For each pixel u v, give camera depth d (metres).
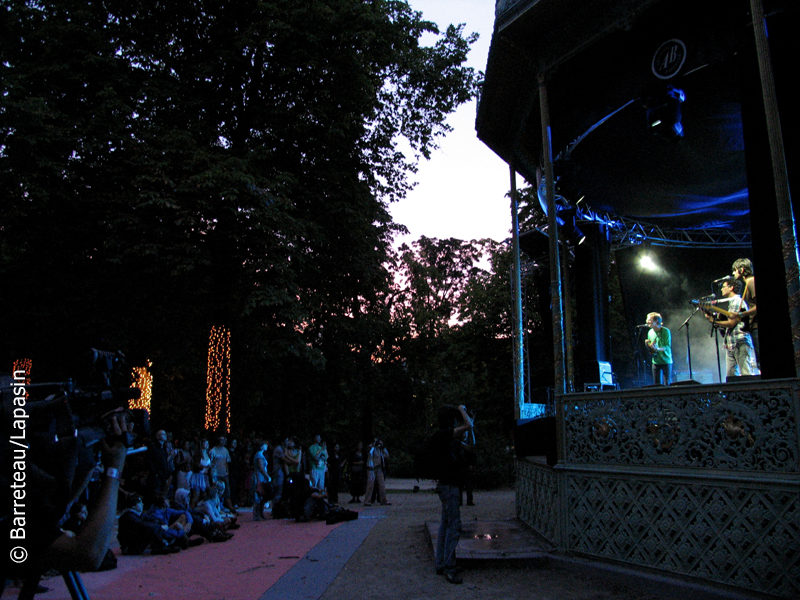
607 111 9.04
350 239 20.25
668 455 6.12
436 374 36.56
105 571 7.51
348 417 27.39
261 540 10.16
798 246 5.98
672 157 11.52
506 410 25.08
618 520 6.54
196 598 5.99
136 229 14.90
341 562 7.83
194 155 15.51
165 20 18.20
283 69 17.42
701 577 5.58
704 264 15.64
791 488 5.01
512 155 12.21
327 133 17.94
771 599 5.00
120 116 15.97
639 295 16.27
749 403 5.48
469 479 15.16
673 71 7.68
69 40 15.93
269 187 16.41
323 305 19.59
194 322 18.16
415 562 7.67
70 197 15.33
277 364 20.95
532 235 14.16
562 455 7.39
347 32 17.39
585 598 5.63
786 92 6.29
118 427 2.32
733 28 6.83
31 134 14.12
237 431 20.45
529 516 9.44
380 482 16.98
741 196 13.06
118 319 15.44
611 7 7.59
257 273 17.00
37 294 15.36
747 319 9.82
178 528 9.23
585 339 13.04
